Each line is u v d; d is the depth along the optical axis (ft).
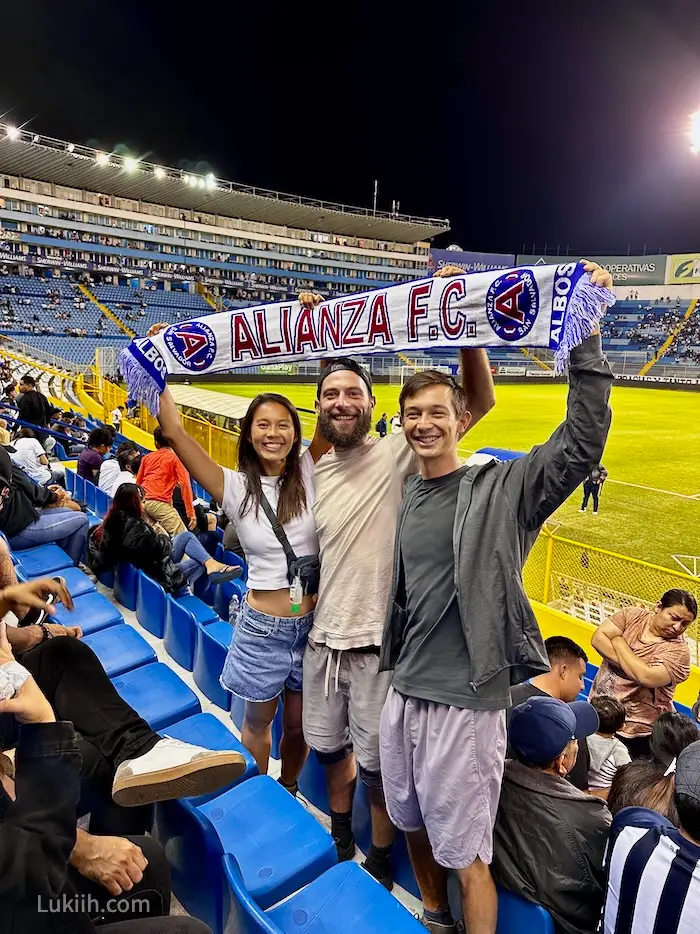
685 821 5.13
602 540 33.47
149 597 13.96
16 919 3.93
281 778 9.59
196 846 6.33
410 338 7.96
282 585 8.13
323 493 7.84
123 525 14.55
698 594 20.16
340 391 7.41
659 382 136.67
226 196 171.12
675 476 49.03
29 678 4.71
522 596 6.26
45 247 152.35
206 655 11.54
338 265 201.67
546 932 5.97
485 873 6.31
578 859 6.07
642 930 5.17
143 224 166.20
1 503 10.87
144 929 5.04
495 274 7.13
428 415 6.46
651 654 12.44
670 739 7.75
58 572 14.60
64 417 42.47
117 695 7.13
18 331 128.06
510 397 111.55
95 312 146.82
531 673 6.31
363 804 8.77
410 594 6.63
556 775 6.72
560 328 6.42
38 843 4.06
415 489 6.94
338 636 7.50
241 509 8.19
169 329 8.68
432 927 7.08
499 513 6.24
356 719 7.59
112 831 6.78
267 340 8.84
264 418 7.93
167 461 18.34
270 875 6.72
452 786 6.20
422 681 6.41
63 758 4.33
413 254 217.77
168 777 5.90
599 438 5.88
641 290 202.80
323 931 6.15
